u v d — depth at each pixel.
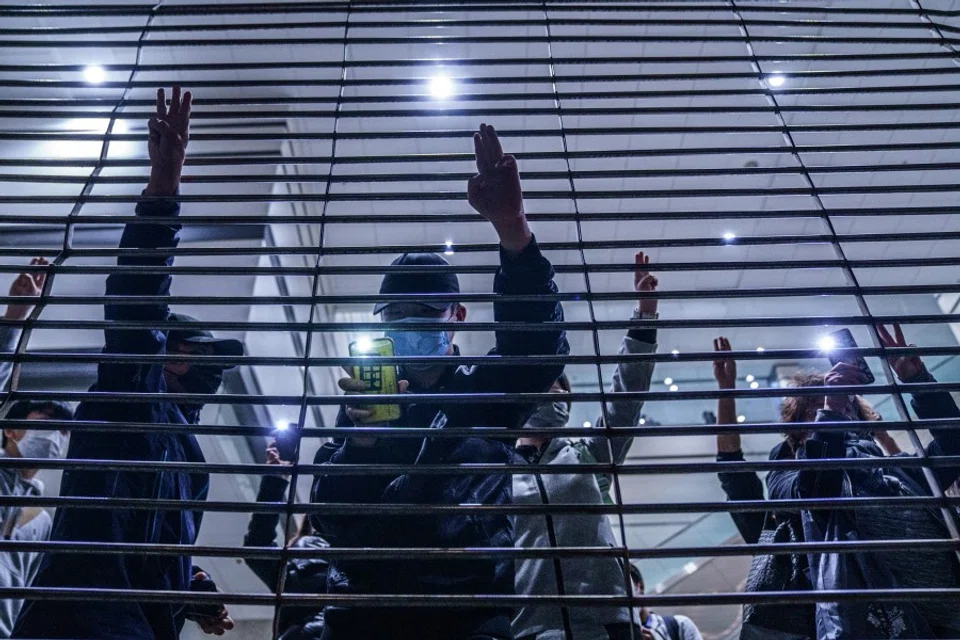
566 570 1.78
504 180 1.39
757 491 2.13
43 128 6.23
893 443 2.41
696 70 6.19
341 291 7.94
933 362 6.76
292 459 1.23
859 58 2.04
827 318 1.43
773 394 1.29
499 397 1.29
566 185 6.47
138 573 1.47
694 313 8.00
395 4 2.08
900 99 6.05
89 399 1.30
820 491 1.83
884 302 7.64
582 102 6.35
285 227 6.75
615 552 1.12
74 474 1.51
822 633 1.67
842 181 6.74
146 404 1.55
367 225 7.41
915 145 1.76
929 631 1.61
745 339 8.23
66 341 5.08
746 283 7.86
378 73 6.38
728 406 2.26
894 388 1.32
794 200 6.84
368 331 1.37
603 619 1.71
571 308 8.27
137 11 2.06
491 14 6.07
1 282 5.25
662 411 7.87
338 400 1.30
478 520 1.39
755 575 1.87
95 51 6.32
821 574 1.73
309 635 2.00
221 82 1.88
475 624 1.28
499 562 1.38
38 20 6.25
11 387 1.31
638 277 2.15
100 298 1.43
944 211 1.62
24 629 1.31
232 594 1.08
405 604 1.07
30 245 5.47
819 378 2.31
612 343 8.31
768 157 6.70
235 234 5.99
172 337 1.81
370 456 1.47
